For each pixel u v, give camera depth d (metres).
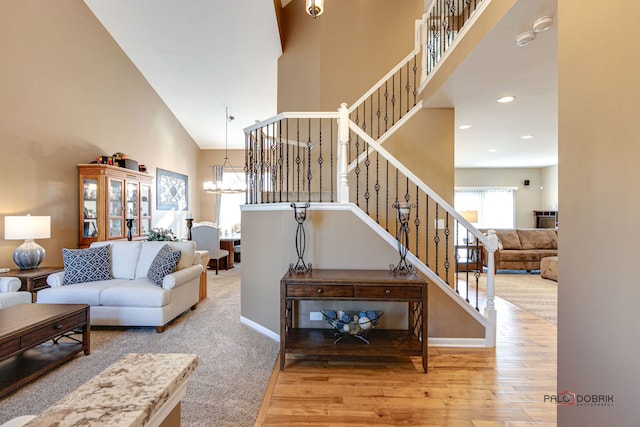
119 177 4.90
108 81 5.17
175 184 7.40
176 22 4.80
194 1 4.42
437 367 2.53
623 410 1.06
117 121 5.40
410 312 2.85
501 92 3.36
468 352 2.80
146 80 6.13
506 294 4.84
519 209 9.31
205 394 2.15
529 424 1.86
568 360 1.32
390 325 2.94
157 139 6.61
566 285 1.33
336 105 4.71
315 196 3.79
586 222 1.23
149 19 4.80
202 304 4.29
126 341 3.02
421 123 3.91
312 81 4.85
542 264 6.03
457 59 2.84
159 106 6.65
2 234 3.66
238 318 3.71
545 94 3.42
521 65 2.76
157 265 3.52
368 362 2.61
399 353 2.44
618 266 1.08
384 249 2.93
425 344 2.44
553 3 1.96
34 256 3.66
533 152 6.83
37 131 4.03
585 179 1.23
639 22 1.01
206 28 4.88
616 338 1.09
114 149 5.34
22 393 2.13
